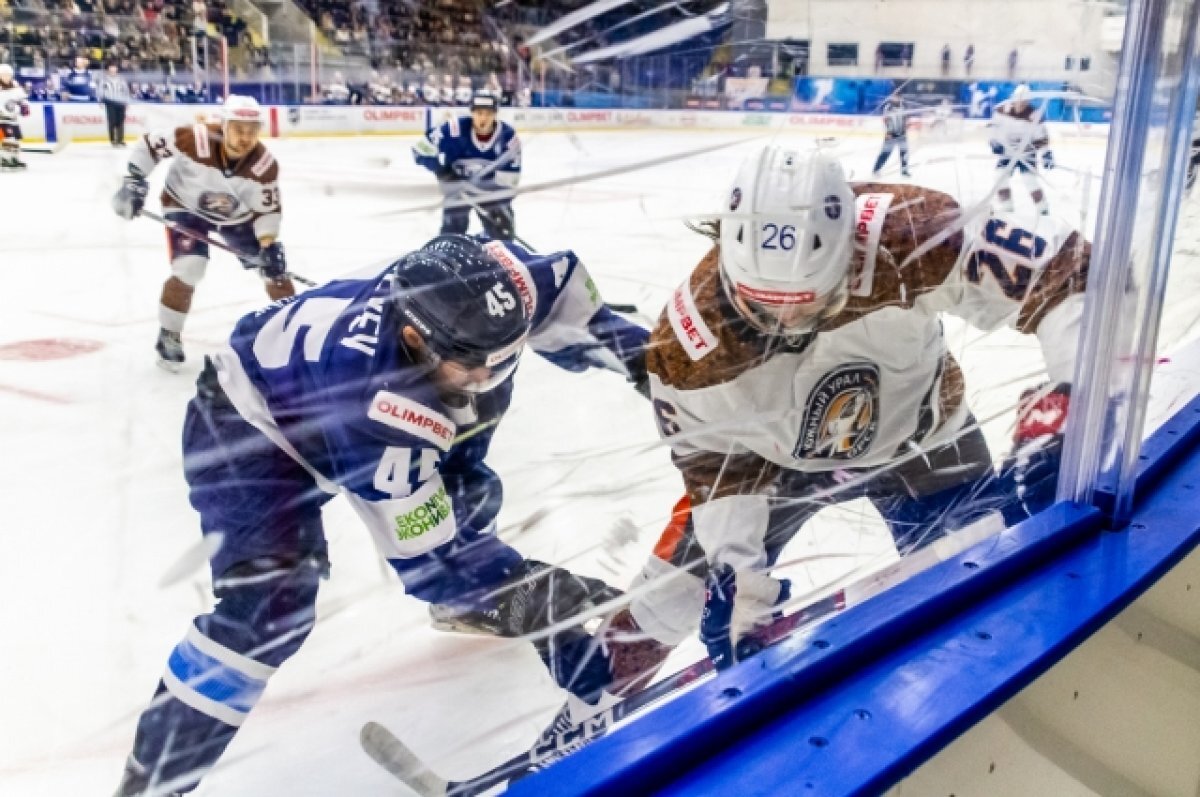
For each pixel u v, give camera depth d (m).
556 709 0.77
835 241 0.83
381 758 0.69
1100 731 0.87
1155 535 0.97
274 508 0.72
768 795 0.54
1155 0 0.84
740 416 0.90
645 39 0.72
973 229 0.99
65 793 0.65
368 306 0.71
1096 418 0.97
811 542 1.03
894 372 1.00
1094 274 0.94
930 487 1.11
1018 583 0.85
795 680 0.63
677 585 0.87
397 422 0.69
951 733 0.62
